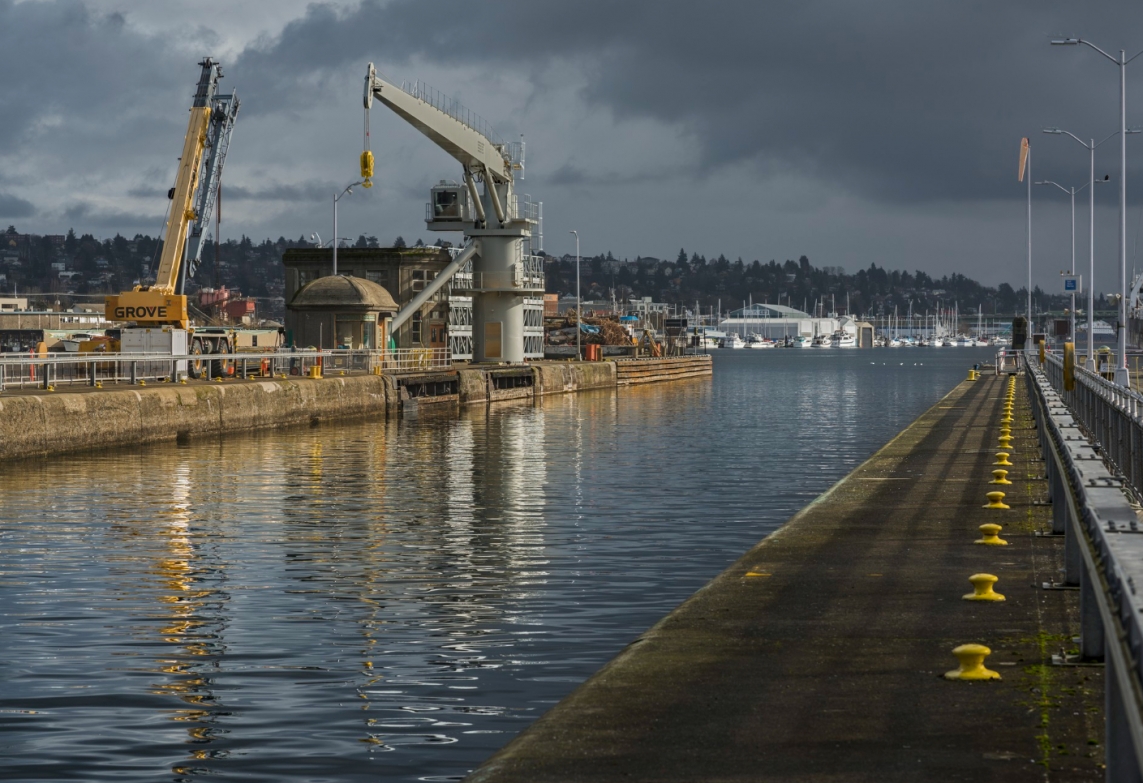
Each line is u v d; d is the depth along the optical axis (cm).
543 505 3441
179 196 7994
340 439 5906
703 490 3856
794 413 8569
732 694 1088
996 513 2294
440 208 10212
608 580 2261
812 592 1552
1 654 1658
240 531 2888
